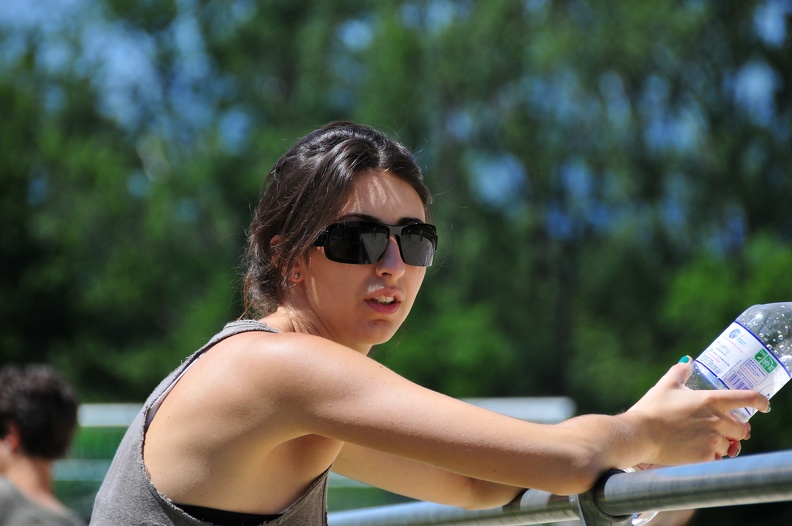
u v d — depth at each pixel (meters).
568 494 3.16
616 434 3.28
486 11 60.19
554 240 64.69
